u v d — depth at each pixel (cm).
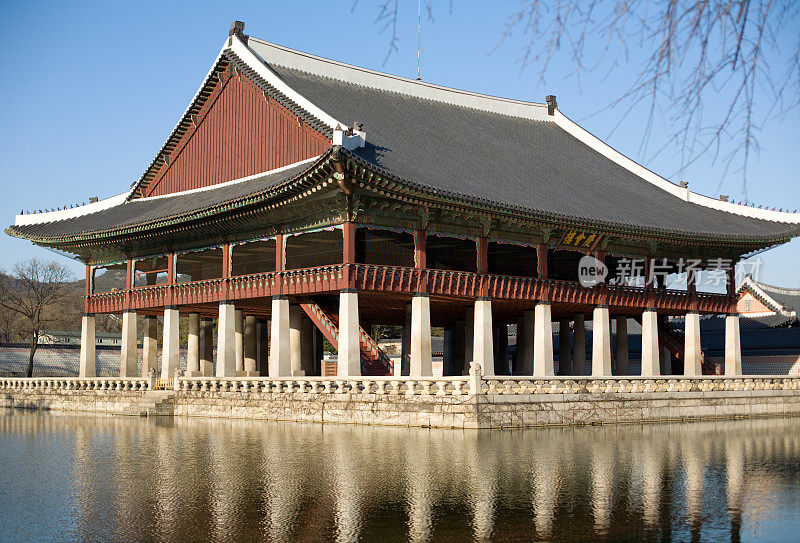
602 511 2258
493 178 5784
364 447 3497
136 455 3388
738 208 7212
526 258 6384
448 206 5059
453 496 2456
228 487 2619
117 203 7231
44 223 7400
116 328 14762
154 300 6419
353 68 6738
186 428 4547
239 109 6106
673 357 7662
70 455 3434
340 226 4962
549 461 3114
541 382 4491
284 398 4928
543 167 6675
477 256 5412
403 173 4912
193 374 6800
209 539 1984
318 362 7031
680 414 5197
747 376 5634
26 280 10944
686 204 7175
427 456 3228
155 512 2273
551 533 2019
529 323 6506
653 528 2064
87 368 7044
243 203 5138
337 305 5622
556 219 5394
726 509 2286
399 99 6856
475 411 4147
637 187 7188
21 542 1981
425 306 5100
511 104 7762
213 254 6450
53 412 6200
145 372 7150
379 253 5728
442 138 6325
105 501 2434
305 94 6019
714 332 8656
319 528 2077
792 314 8406
